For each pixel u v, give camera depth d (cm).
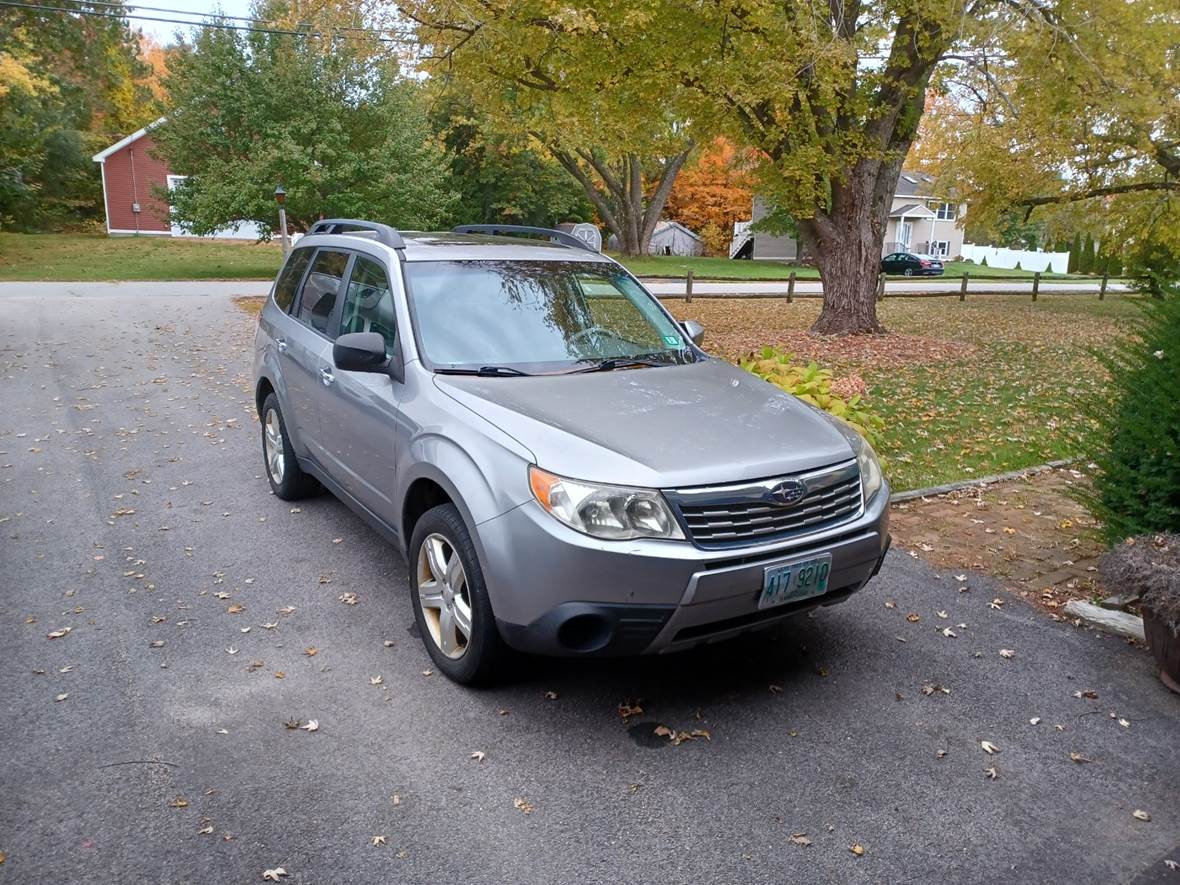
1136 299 498
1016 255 6612
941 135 2181
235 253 3756
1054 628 437
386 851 274
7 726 337
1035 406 974
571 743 332
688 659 399
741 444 346
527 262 481
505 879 263
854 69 1278
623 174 4909
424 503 404
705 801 301
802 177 1358
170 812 289
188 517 574
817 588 342
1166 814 300
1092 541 552
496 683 370
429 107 1688
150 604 446
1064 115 1486
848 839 284
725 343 1470
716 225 6038
